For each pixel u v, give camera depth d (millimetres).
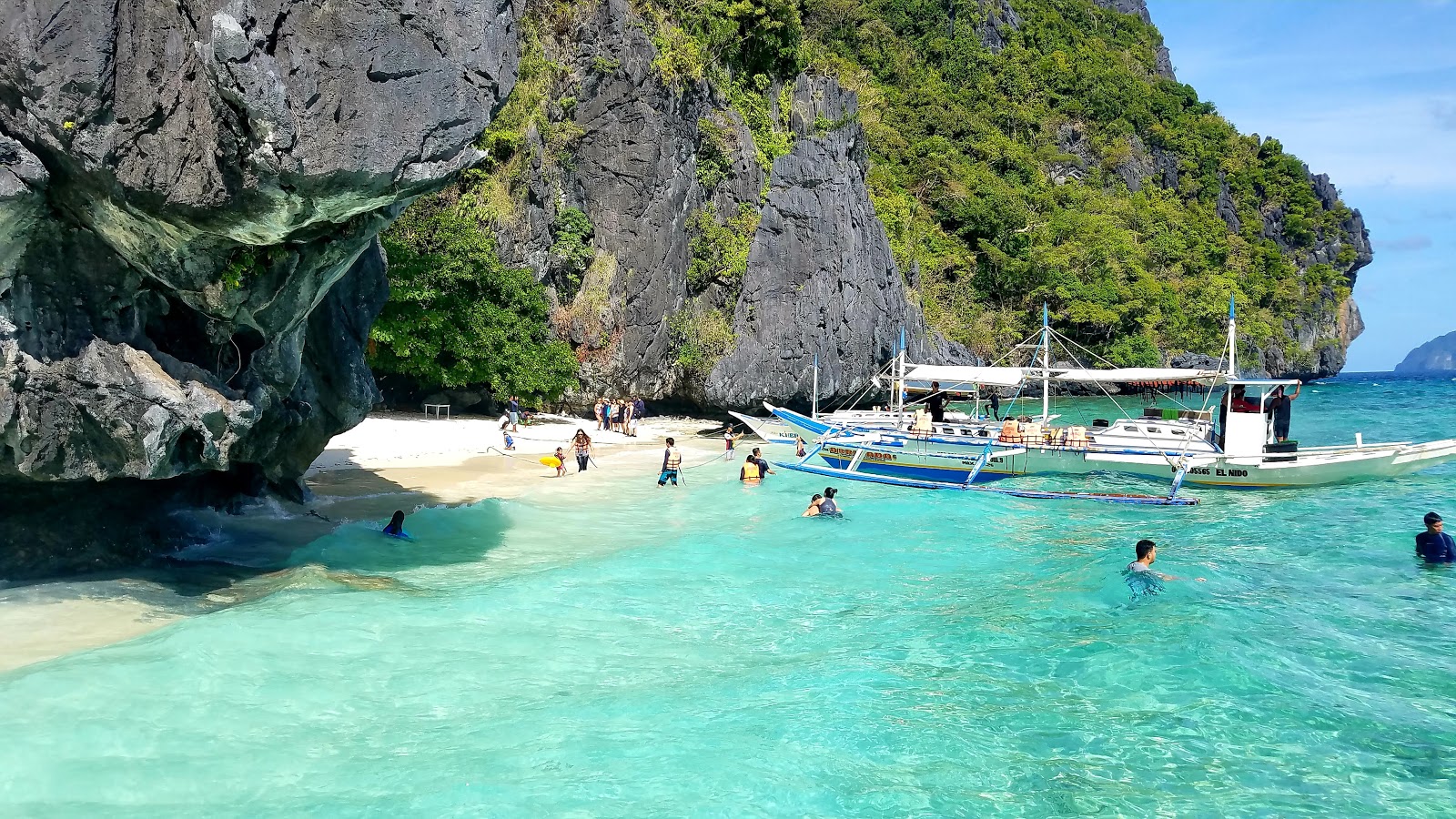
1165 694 10156
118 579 12734
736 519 20078
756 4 45062
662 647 11477
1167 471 25000
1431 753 8812
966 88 88250
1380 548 17219
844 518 20172
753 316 41312
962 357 55562
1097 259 71000
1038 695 10117
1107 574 15141
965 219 67562
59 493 12695
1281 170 117125
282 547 15258
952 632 12227
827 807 7672
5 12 9195
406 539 16672
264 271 11523
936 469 26422
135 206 10109
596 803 7598
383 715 9148
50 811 7164
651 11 41219
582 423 37906
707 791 7836
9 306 10141
